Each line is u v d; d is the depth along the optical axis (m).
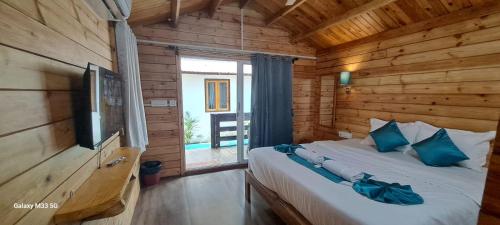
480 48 2.20
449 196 1.49
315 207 1.54
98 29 1.87
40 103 0.97
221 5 3.57
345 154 2.57
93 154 1.58
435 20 2.54
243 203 2.70
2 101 0.75
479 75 2.22
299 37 3.90
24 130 0.85
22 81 0.86
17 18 0.84
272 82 4.04
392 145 2.65
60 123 1.14
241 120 4.05
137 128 2.45
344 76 3.69
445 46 2.48
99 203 1.14
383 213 1.28
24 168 0.85
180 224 2.27
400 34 2.93
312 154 2.28
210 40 3.55
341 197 1.48
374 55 3.33
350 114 3.82
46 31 1.04
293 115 4.43
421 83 2.74
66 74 1.25
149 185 3.17
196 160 4.48
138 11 2.55
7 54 0.78
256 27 3.87
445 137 2.28
